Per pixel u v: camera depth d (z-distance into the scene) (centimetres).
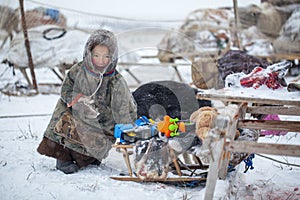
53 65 685
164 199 277
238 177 316
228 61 489
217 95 284
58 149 325
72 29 706
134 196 280
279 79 329
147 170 302
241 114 322
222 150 245
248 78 325
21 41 687
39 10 721
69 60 678
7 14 708
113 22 775
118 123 341
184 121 323
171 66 727
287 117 508
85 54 331
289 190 302
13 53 683
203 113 300
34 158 364
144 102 416
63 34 696
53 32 695
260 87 319
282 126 287
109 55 332
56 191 288
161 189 294
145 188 295
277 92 303
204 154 281
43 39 692
